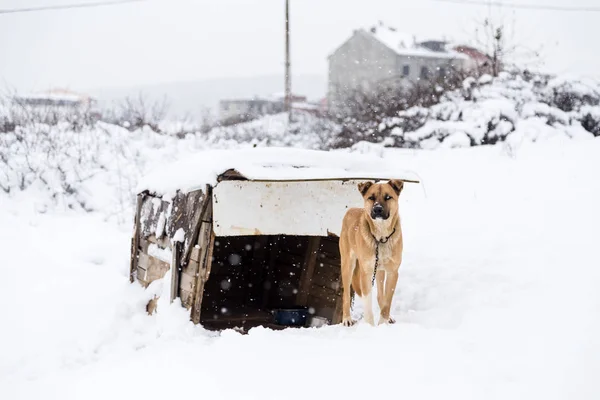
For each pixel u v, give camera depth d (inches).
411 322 238.8
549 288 240.2
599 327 193.8
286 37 1037.2
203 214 240.8
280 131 705.6
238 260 339.3
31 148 490.0
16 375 226.4
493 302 237.8
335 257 288.4
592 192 345.4
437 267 296.2
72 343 249.9
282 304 326.3
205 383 183.5
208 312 321.1
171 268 253.9
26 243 369.1
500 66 607.2
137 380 194.2
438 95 596.4
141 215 295.9
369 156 263.4
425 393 166.7
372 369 183.5
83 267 343.6
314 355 197.8
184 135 628.1
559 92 563.2
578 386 162.2
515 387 165.8
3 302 298.4
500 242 310.8
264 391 175.2
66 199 442.0
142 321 261.4
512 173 410.9
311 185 257.8
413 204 401.4
